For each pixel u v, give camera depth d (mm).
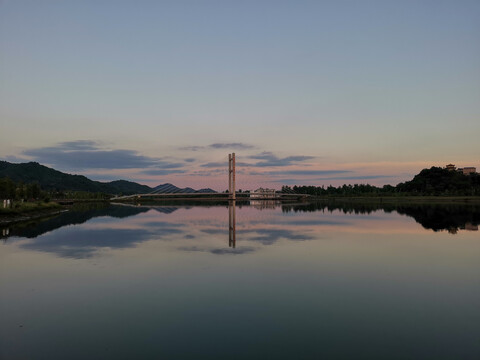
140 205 133500
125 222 53188
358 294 16250
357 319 13258
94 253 26344
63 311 14203
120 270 20844
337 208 101562
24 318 13500
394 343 11289
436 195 168000
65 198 177500
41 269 21109
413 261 23547
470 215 66562
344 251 27266
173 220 57562
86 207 109375
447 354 10586
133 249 28109
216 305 14781
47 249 28031
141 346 11133
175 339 11609
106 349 10977
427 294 16297
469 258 24547
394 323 12891
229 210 93500
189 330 12297
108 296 16031
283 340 11500
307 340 11500
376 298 15711
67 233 38469
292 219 59719
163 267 21625
